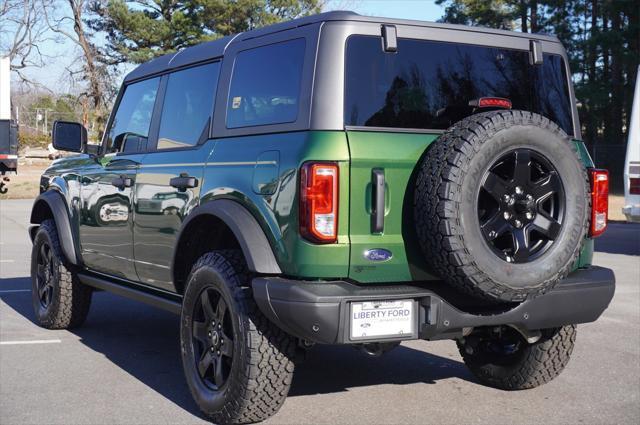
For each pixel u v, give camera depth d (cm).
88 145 665
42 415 477
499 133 403
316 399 513
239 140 470
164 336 702
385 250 418
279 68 454
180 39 4869
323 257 406
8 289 946
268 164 435
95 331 720
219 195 469
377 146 418
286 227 417
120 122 636
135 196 568
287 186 418
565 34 3909
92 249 646
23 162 5506
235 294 440
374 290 412
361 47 434
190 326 480
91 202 641
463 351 555
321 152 409
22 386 539
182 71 558
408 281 430
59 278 696
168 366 596
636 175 1208
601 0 3738
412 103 444
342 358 627
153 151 566
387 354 641
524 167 411
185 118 539
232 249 480
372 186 414
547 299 446
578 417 482
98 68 5000
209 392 464
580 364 611
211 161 484
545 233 418
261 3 4678
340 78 424
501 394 530
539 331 496
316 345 670
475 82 470
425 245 410
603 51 3775
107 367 592
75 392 527
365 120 427
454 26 468
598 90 3781
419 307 423
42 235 721
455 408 497
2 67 2438
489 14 4591
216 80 511
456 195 396
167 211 523
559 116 502
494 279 402
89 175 650
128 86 642
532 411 493
